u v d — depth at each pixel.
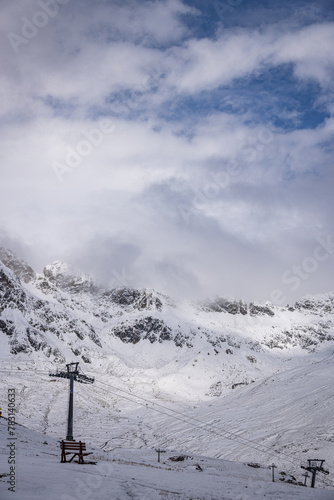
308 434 152.62
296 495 52.78
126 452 115.25
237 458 141.12
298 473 117.81
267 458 135.75
